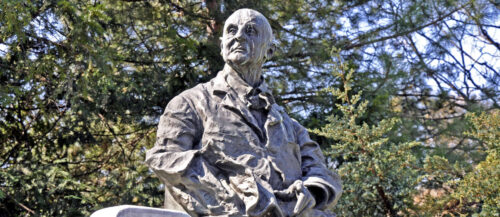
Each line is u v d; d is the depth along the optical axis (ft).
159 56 31.27
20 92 28.04
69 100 30.83
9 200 28.63
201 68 32.76
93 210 29.19
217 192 12.41
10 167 29.66
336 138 23.81
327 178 13.35
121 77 30.30
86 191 30.76
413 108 36.24
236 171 12.71
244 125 13.12
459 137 32.65
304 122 31.58
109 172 33.65
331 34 34.30
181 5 33.14
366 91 31.71
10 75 29.73
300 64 33.22
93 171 32.81
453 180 23.34
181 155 12.66
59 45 28.89
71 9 27.53
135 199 30.17
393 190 23.88
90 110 29.76
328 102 32.01
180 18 33.63
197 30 32.35
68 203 29.22
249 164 12.77
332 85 31.89
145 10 31.37
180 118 13.07
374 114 30.66
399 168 23.48
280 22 33.83
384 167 23.58
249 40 13.57
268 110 13.48
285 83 33.19
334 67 24.80
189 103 13.30
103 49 28.48
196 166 12.64
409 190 23.66
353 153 24.70
